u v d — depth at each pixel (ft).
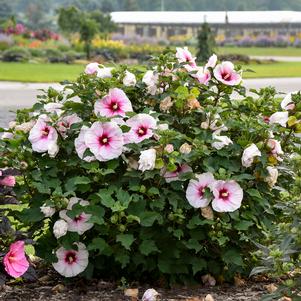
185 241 10.71
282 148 11.48
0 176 10.78
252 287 11.02
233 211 10.67
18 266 10.14
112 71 11.55
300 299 9.18
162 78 11.40
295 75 60.75
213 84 11.62
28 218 10.68
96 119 10.92
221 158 10.90
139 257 10.76
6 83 47.11
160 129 10.82
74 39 101.09
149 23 165.68
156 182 10.71
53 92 11.52
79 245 10.74
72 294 10.73
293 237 8.95
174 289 10.93
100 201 10.57
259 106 11.62
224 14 167.12
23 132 11.18
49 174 10.86
